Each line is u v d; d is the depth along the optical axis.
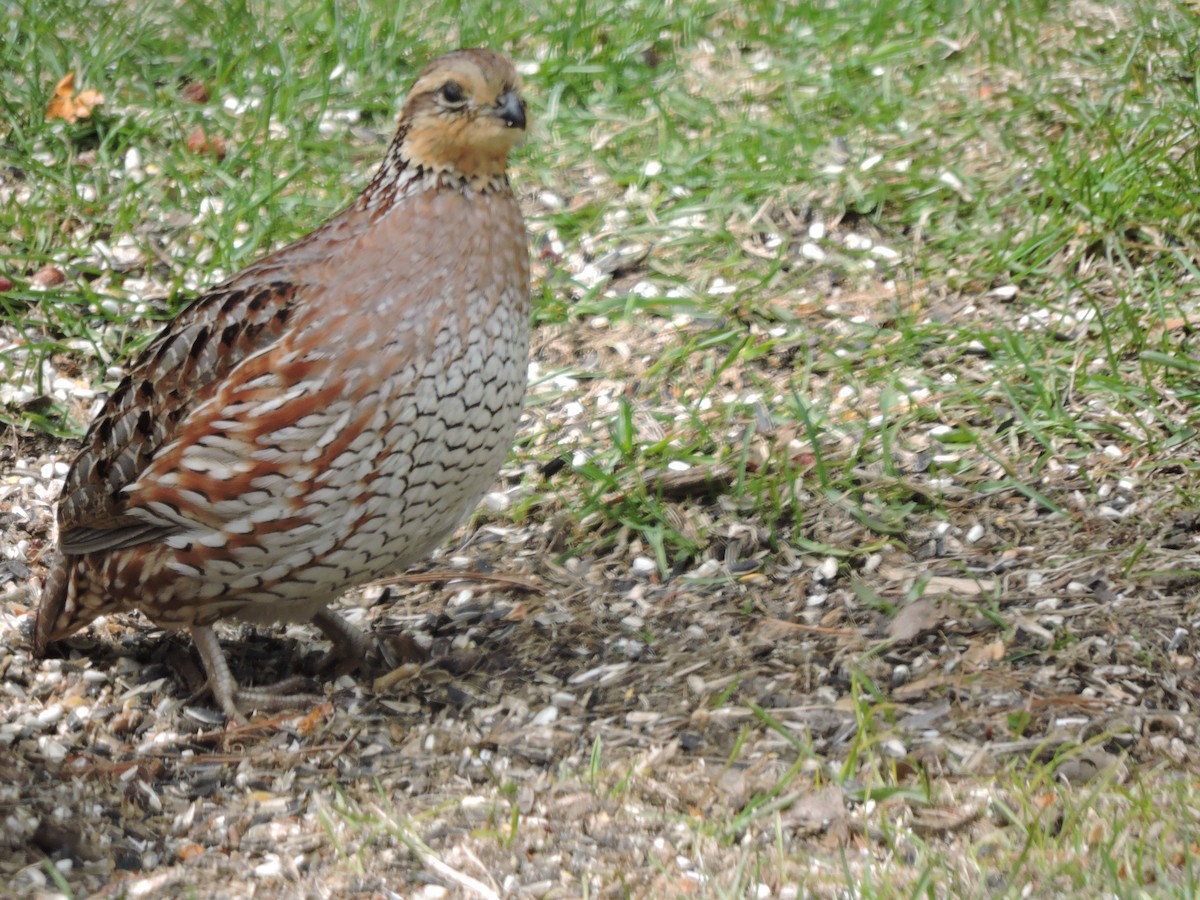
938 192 12.80
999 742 7.80
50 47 13.93
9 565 9.51
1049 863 6.74
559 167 13.41
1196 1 14.77
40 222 12.36
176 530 7.81
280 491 7.54
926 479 10.21
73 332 11.43
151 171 12.99
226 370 7.60
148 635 9.08
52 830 7.20
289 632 9.19
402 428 7.51
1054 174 12.43
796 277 12.21
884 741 7.81
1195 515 9.53
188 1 14.91
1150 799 7.05
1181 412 10.59
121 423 7.89
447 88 7.43
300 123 13.59
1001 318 11.69
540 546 9.93
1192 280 11.87
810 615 9.07
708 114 13.98
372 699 8.45
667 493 10.12
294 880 6.98
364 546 7.79
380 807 7.52
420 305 7.46
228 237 12.07
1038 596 8.99
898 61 14.60
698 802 7.50
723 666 8.61
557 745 8.02
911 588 9.19
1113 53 14.42
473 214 7.59
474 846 7.12
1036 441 10.49
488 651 8.88
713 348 11.55
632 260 12.43
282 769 7.89
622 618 9.16
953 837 7.11
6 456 10.50
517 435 10.84
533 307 11.82
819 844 7.12
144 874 7.09
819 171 13.17
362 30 14.38
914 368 11.21
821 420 10.60
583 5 14.61
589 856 7.06
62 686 8.48
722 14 15.41
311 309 7.44
